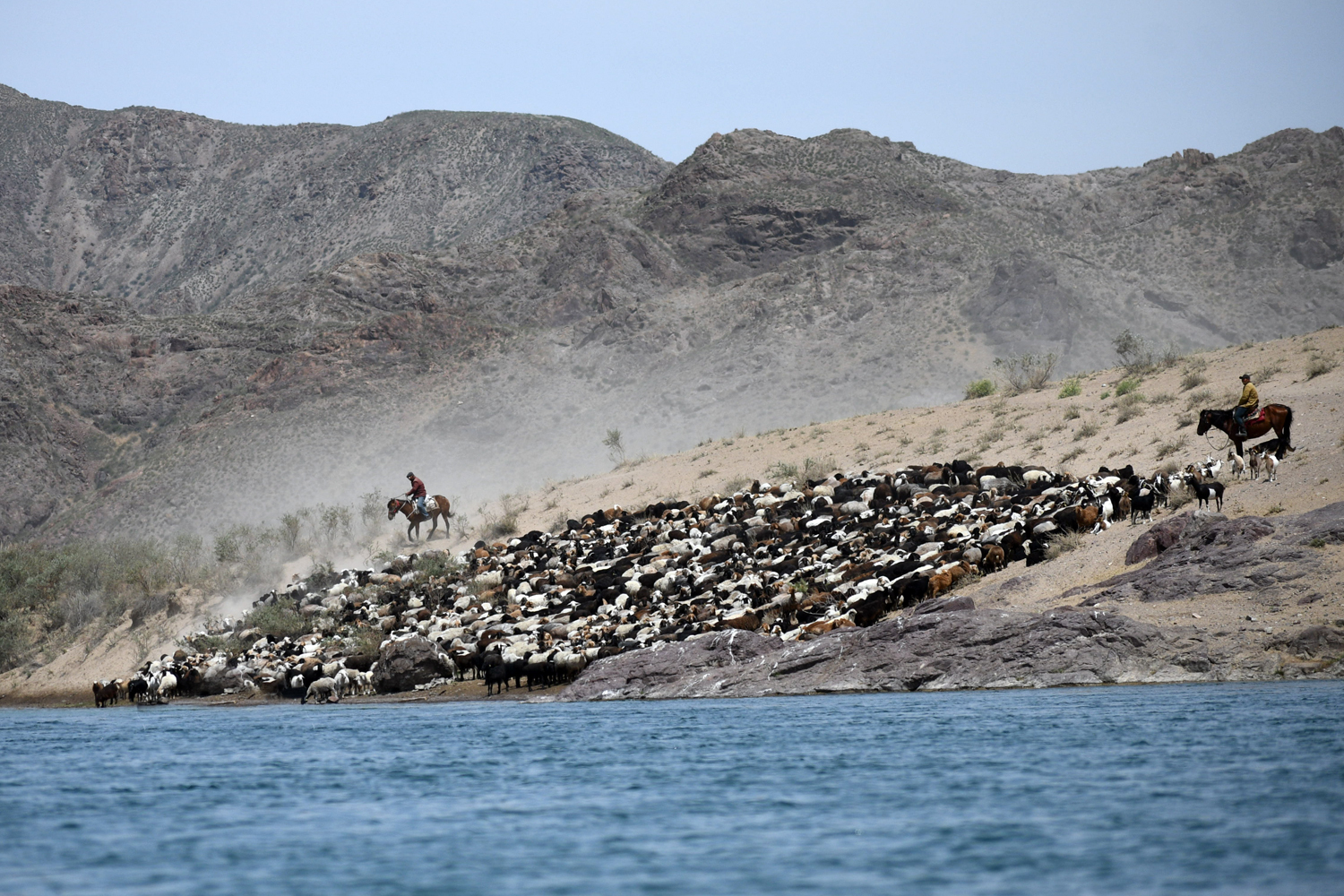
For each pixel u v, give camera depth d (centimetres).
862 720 8206
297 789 6619
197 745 8894
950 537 13388
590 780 6550
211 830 5581
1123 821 5172
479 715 10544
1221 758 6262
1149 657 9412
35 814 6022
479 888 4525
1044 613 10075
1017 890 4328
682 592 14175
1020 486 15600
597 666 11806
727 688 10806
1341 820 5084
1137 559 11425
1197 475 12606
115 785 6900
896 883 4444
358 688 14138
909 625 10519
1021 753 6681
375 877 4697
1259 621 9488
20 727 11206
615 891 4447
